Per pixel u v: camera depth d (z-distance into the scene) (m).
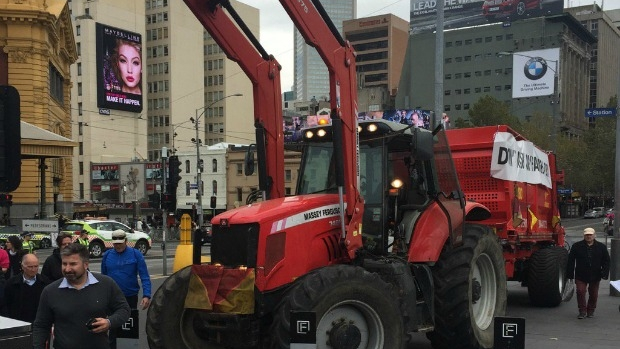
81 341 4.70
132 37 104.00
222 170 73.81
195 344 6.93
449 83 123.12
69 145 30.52
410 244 7.45
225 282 6.21
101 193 89.00
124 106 102.94
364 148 7.55
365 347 6.43
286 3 6.08
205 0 6.61
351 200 6.71
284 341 5.88
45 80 46.44
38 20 45.47
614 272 14.48
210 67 132.12
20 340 4.43
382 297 6.38
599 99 146.62
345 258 6.82
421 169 7.79
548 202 13.60
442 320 7.62
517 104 115.69
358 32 148.62
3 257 10.27
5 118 4.25
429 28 120.31
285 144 7.93
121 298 4.93
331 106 6.59
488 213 9.32
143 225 48.69
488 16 116.00
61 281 4.80
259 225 6.21
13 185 4.28
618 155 14.74
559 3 112.06
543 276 12.09
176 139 118.56
